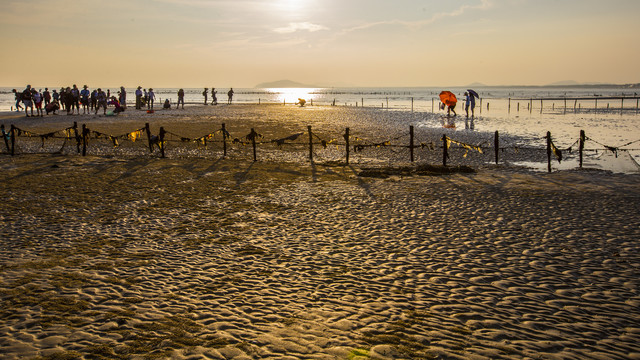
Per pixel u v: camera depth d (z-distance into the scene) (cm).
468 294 657
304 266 763
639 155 2169
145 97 4900
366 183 1492
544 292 666
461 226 1011
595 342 525
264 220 1051
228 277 711
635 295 656
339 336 525
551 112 5459
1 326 540
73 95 3806
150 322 555
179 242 885
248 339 515
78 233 931
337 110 5422
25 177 1495
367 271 743
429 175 1628
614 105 6944
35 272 717
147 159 1917
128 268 743
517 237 931
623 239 912
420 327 552
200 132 2830
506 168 1812
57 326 541
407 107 6762
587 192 1350
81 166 1719
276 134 2816
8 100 8644
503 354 493
